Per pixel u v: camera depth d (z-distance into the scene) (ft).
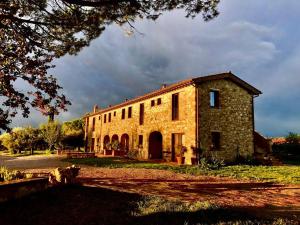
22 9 20.18
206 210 17.97
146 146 69.46
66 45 22.82
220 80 58.18
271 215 18.13
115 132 90.07
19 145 106.42
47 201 19.58
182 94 58.59
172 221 15.75
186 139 55.42
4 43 19.75
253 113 61.72
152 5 20.59
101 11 20.88
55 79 20.57
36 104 19.77
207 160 51.65
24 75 19.21
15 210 16.93
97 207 18.63
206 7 20.56
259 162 57.21
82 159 65.62
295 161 70.74
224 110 57.47
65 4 20.21
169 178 35.06
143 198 21.61
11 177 24.53
